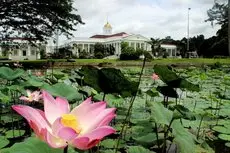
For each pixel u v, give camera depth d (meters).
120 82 2.09
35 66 23.25
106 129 1.02
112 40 82.44
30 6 25.02
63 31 26.97
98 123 1.13
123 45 48.69
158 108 2.34
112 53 74.62
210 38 67.56
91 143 0.99
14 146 1.30
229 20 45.91
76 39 82.38
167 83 3.16
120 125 4.03
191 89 3.17
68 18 26.48
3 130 3.75
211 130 4.05
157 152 2.88
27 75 5.68
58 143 1.01
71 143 1.00
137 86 2.14
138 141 2.86
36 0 24.58
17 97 5.36
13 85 4.44
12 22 25.67
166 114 2.33
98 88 2.18
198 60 30.73
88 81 2.14
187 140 2.15
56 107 1.20
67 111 1.21
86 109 1.18
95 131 1.02
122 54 36.41
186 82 3.07
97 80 2.11
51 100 1.20
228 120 4.60
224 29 55.34
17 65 14.64
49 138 0.99
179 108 2.71
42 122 1.09
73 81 5.36
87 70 2.06
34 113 1.09
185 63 26.11
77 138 0.98
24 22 25.67
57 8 25.36
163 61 28.92
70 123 1.11
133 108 5.39
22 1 24.62
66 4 25.72
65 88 2.85
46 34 26.98
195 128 3.80
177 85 3.13
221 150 3.31
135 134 3.35
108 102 3.61
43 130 0.99
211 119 4.63
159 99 6.93
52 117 1.17
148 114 4.80
